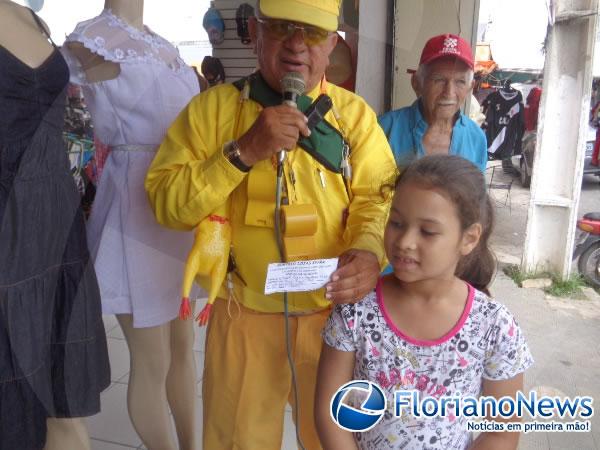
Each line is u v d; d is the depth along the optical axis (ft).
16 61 2.32
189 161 3.67
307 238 3.63
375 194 3.87
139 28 2.72
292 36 3.27
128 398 4.79
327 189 3.83
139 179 3.66
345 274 3.53
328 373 3.57
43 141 2.66
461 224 3.13
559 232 12.31
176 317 4.33
